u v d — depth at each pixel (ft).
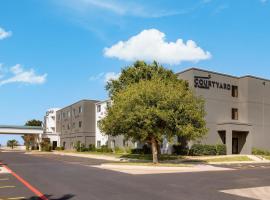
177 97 100.89
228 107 157.17
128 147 184.85
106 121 107.24
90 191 48.83
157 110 96.32
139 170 85.25
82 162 116.16
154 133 98.73
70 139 267.59
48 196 44.62
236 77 161.89
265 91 165.99
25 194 46.32
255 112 160.56
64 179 63.72
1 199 42.57
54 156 167.32
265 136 163.02
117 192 47.93
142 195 45.44
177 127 99.04
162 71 143.74
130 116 98.22
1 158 145.48
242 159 129.49
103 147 205.87
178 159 124.47
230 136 147.84
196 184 57.67
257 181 63.36
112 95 146.72
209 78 151.84
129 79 144.77
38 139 303.27
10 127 263.08
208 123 148.77
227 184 58.39
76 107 255.70
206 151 140.87
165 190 50.21
